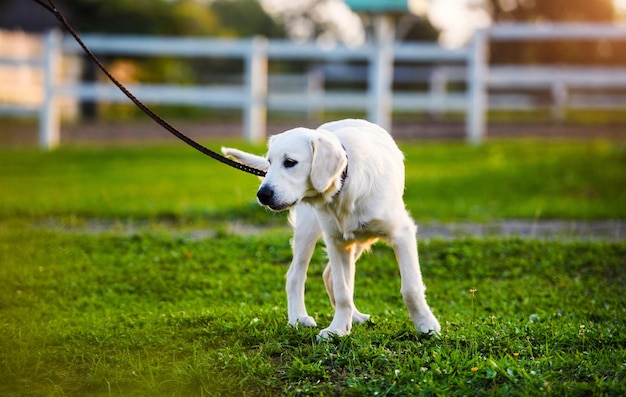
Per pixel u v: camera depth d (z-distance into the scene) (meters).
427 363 4.44
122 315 5.68
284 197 4.62
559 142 14.35
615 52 28.62
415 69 25.23
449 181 11.08
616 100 22.95
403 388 4.16
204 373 4.40
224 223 9.09
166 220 9.28
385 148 5.00
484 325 5.10
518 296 6.30
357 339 4.76
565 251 7.34
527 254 7.35
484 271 6.98
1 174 12.30
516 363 4.35
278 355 4.69
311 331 4.94
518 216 9.18
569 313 5.64
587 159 11.96
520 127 16.98
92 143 16.06
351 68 29.42
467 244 7.64
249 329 5.06
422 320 4.93
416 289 4.89
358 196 4.74
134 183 11.52
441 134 16.44
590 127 16.80
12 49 24.98
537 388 4.09
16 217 9.35
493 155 13.09
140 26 26.47
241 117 24.67
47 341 5.02
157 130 18.41
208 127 19.20
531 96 24.55
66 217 9.32
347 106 14.89
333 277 4.99
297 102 14.89
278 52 14.87
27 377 4.56
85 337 5.07
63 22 5.44
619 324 5.25
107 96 15.20
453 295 6.41
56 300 6.31
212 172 12.45
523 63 29.02
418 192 10.47
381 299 6.35
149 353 4.81
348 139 4.82
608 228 8.60
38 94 25.83
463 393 4.09
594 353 4.53
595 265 7.01
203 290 6.57
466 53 14.77
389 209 4.84
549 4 30.83
